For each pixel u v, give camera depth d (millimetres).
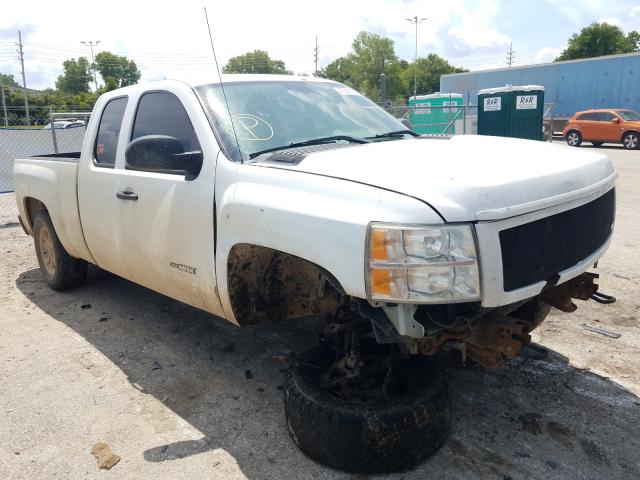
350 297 2816
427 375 2881
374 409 2631
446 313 2529
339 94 4148
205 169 3230
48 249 5613
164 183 3498
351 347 2984
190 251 3344
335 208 2492
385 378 2975
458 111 19578
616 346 4047
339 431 2637
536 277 2557
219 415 3344
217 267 3141
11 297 5551
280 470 2812
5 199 11719
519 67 29812
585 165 2949
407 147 3092
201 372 3883
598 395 3422
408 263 2277
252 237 2850
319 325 4625
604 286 5277
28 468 2906
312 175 2699
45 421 3324
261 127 3426
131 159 3229
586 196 2797
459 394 3473
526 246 2490
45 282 5879
